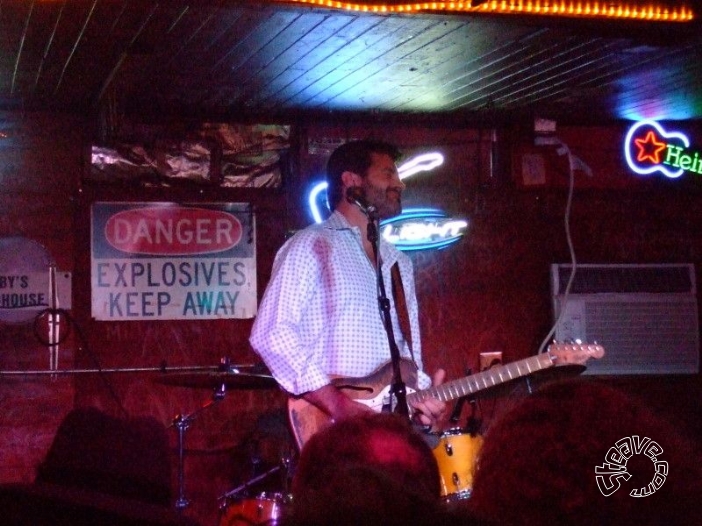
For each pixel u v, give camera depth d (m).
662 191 5.88
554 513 0.78
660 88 4.89
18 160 4.81
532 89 4.84
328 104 5.00
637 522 0.77
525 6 3.50
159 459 1.25
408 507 0.69
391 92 4.79
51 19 3.47
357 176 3.28
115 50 3.88
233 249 5.14
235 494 4.13
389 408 3.02
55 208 4.86
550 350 3.43
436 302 5.46
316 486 0.76
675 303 5.81
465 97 4.96
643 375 5.76
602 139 5.73
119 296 4.97
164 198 5.06
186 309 5.06
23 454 4.73
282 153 5.23
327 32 3.74
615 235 5.79
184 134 5.08
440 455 3.04
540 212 5.66
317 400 3.01
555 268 5.61
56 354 4.82
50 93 4.56
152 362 5.00
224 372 4.39
